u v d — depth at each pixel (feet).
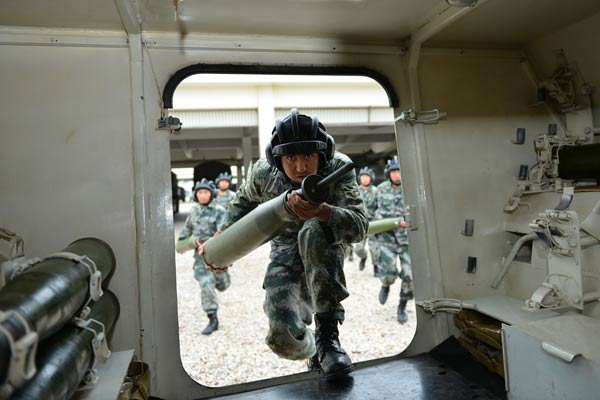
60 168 5.84
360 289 16.24
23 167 5.74
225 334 11.44
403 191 7.18
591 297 5.38
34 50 5.88
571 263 5.50
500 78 7.82
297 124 5.15
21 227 5.68
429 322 7.11
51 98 5.88
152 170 6.11
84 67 6.00
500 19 6.70
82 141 5.92
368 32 6.89
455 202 7.35
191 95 22.16
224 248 5.80
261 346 10.37
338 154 6.11
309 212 4.81
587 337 4.51
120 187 5.98
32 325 2.81
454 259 7.25
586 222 5.62
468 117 7.56
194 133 28.17
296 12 6.01
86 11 5.54
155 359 5.94
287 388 6.06
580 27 6.97
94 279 4.14
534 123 7.94
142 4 5.47
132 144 6.05
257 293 15.87
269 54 6.71
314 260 5.71
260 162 6.40
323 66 6.95
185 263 22.94
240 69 6.57
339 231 5.21
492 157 7.63
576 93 7.63
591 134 7.48
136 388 5.12
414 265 7.11
